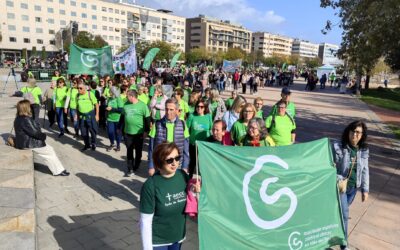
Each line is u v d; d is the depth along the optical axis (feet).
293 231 12.33
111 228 15.62
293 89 118.93
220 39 520.01
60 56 106.73
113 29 390.21
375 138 39.78
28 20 325.62
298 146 13.28
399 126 49.78
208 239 10.40
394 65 130.72
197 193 10.32
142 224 9.22
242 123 17.53
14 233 13.01
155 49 53.11
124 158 26.94
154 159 9.31
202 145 11.07
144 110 22.17
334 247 14.79
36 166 23.30
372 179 24.62
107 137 34.19
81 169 23.63
